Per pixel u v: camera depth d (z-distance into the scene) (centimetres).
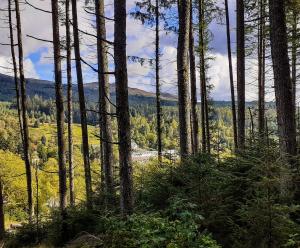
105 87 1711
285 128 977
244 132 1884
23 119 2297
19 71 2316
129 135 962
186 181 1011
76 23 1812
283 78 995
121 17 946
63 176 1770
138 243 688
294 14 2183
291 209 695
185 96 1592
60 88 1812
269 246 707
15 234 1762
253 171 801
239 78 1909
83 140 1808
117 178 1791
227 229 868
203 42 2691
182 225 712
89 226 1426
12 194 4469
